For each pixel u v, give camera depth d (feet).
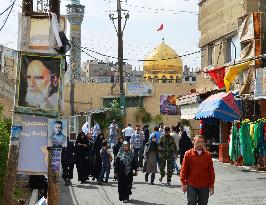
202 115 77.61
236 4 84.84
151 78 229.04
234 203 41.63
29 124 29.84
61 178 62.90
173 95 167.63
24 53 29.60
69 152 55.47
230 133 71.20
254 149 64.03
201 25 103.65
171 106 167.22
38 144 29.96
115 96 171.73
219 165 71.92
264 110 70.90
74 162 56.44
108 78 258.57
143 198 45.73
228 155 75.87
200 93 92.58
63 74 30.07
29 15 29.81
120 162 44.11
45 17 29.86
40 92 29.66
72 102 165.27
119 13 112.98
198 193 30.81
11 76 100.73
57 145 29.58
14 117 29.66
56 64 29.78
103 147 57.41
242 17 80.43
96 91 173.58
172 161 56.85
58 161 29.71
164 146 56.80
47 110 29.60
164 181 59.41
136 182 58.39
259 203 41.19
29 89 29.58
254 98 67.05
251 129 63.98
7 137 35.70
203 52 103.55
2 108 45.01
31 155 29.91
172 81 226.58
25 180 47.32
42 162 29.96
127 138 90.89
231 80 73.10
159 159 57.26
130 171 44.04
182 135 66.80
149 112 168.25
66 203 42.78
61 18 31.81
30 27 29.78
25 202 37.50
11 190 29.12
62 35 29.99
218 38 93.45
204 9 101.65
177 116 167.43
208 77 99.19
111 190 51.60
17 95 29.50
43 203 22.91
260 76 65.98
